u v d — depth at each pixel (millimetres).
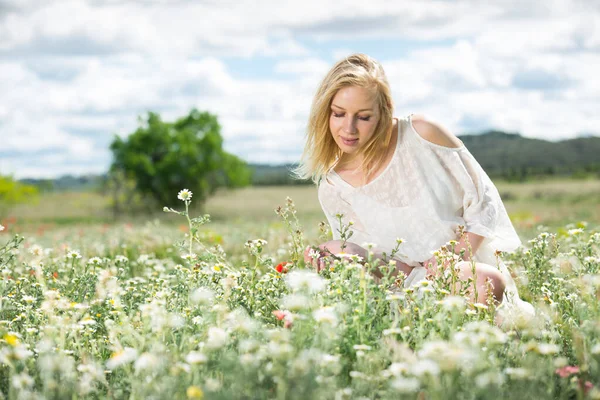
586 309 3080
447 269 3447
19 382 2338
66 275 4801
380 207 3900
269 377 2367
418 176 3775
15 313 3633
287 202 4258
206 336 2812
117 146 47812
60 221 39062
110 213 44594
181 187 48531
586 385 2381
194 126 51531
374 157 3848
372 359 2500
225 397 2174
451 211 3840
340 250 3770
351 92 3543
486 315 3047
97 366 2658
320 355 2396
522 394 2295
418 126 3777
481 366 2291
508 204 32594
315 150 3961
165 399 2236
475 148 116625
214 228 11953
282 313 2951
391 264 3197
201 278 3693
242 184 52062
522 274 4410
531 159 106062
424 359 2193
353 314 2867
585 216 14164
